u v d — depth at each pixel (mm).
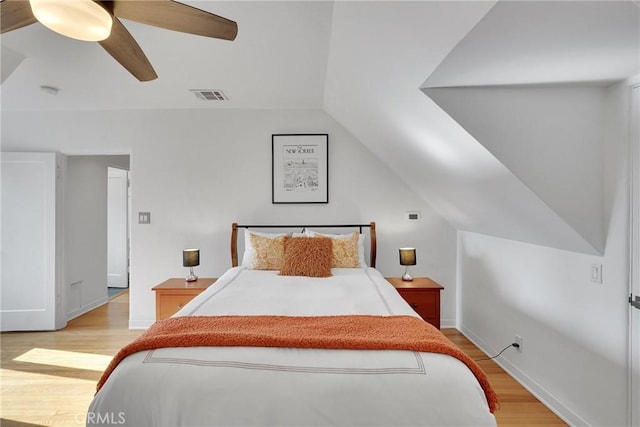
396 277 3771
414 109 2096
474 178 2281
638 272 1668
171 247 3760
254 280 2721
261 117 3762
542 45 1368
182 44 2273
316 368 1315
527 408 2242
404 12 1362
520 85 1800
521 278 2580
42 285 3646
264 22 1976
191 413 1236
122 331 3646
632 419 1701
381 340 1446
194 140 3760
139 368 1322
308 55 2420
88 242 4461
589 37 1280
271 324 1675
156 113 3746
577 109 1840
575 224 1852
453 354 1404
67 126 3738
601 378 1865
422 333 1546
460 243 3727
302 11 1856
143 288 3746
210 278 3664
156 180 3756
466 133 1850
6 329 3578
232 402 1242
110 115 3732
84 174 4391
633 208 1690
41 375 2658
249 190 3768
